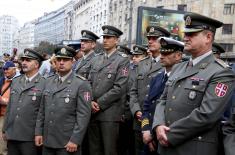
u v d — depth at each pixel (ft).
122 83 15.35
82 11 239.30
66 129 12.87
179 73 9.62
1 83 23.31
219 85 8.55
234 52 115.75
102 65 15.88
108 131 15.28
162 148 9.36
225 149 8.58
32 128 14.12
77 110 12.99
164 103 9.98
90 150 15.64
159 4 131.23
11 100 14.66
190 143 8.74
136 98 14.69
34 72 14.61
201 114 8.43
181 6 125.59
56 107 13.02
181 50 12.03
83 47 17.65
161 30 14.34
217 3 118.01
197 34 8.98
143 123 12.10
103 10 191.01
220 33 117.80
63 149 12.82
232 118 8.84
